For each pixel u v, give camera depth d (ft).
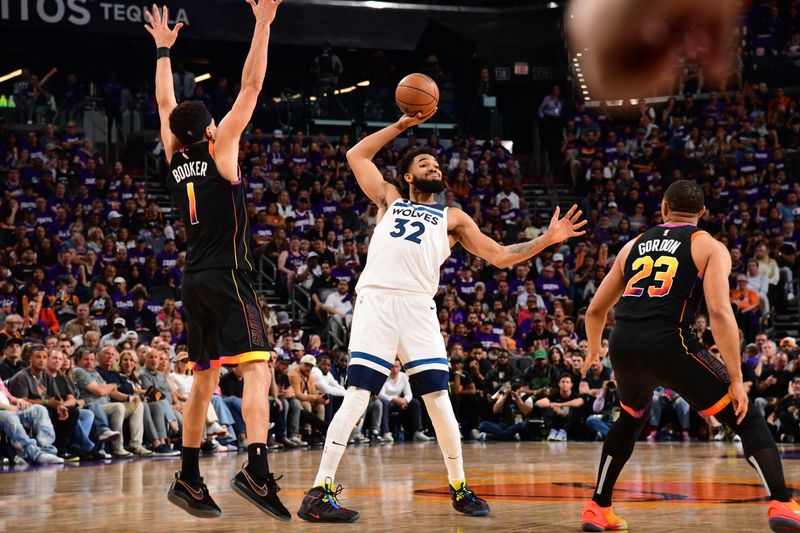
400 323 16.98
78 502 19.98
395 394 50.96
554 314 61.31
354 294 60.44
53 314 51.08
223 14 81.82
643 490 21.70
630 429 15.08
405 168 17.95
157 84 17.56
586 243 68.74
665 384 14.98
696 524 15.44
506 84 91.81
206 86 94.94
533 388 53.01
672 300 14.85
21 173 65.77
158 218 63.82
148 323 52.39
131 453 39.47
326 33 85.92
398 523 15.71
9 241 60.08
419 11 88.89
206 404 15.75
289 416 46.65
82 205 63.57
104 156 77.00
